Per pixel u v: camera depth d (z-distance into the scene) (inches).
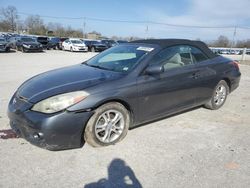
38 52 1039.0
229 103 260.2
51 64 594.2
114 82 155.8
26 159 139.8
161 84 175.6
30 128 138.7
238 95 299.0
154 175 130.0
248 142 170.2
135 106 164.1
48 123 135.0
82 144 154.8
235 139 174.1
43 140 137.6
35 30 2920.8
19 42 1029.8
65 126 138.3
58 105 137.9
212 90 221.5
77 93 142.5
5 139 161.5
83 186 120.5
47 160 139.6
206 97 217.5
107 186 121.0
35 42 1040.8
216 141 169.9
